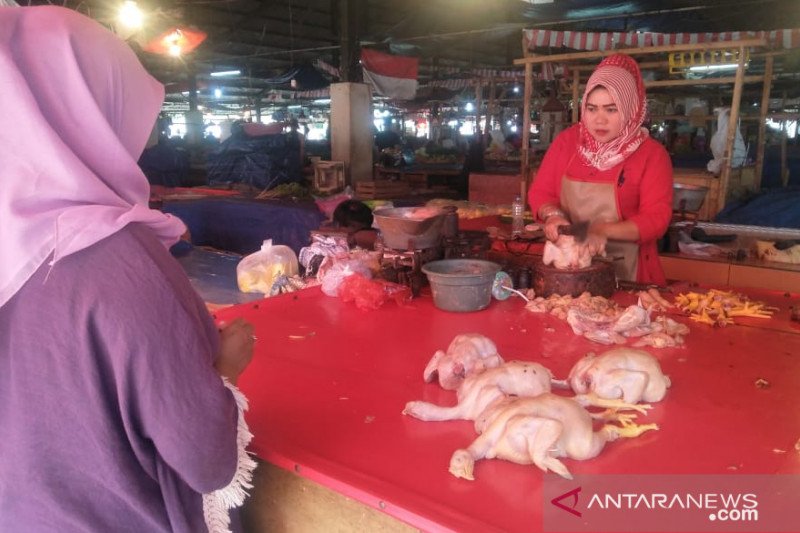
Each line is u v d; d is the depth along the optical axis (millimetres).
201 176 11109
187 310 1025
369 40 13352
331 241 3350
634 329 2035
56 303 961
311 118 29953
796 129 13141
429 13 13477
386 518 1248
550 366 1820
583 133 3090
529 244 3076
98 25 1075
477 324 2223
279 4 13000
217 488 1087
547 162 3320
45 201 979
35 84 989
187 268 4117
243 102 24672
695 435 1403
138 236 1021
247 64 17172
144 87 1138
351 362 1880
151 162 10531
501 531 1066
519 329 2160
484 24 13156
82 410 984
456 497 1172
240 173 9344
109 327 952
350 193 7660
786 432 1410
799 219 5496
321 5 13578
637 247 2988
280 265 3459
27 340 978
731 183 6762
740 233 4789
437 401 1604
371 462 1307
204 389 1010
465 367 1645
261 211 6492
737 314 2287
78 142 1021
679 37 5336
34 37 991
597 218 3053
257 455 1388
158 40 7719
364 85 9414
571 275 2414
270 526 1460
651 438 1393
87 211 974
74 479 1022
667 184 2910
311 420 1507
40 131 959
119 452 1011
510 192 8062
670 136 10938
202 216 6902
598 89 2863
